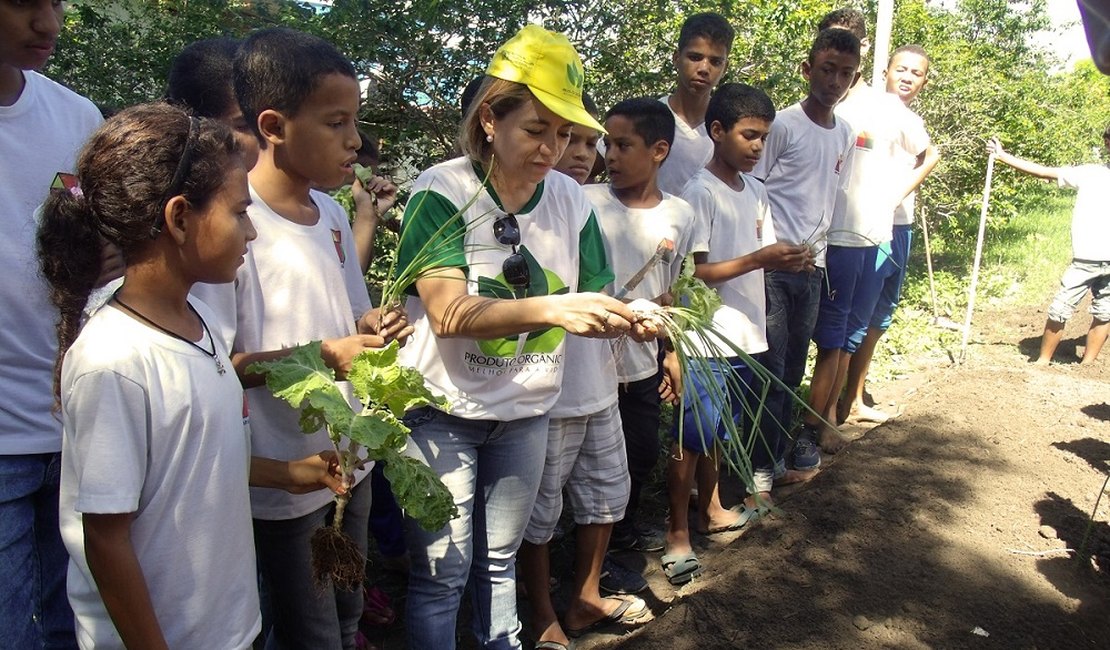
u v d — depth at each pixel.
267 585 2.68
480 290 2.79
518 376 2.91
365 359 2.29
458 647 3.67
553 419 3.29
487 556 3.08
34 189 2.52
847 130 5.12
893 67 6.26
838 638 3.49
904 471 4.98
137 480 1.88
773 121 4.45
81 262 1.99
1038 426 5.78
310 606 2.63
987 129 10.60
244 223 2.01
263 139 2.51
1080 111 14.24
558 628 3.55
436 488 2.39
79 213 1.94
